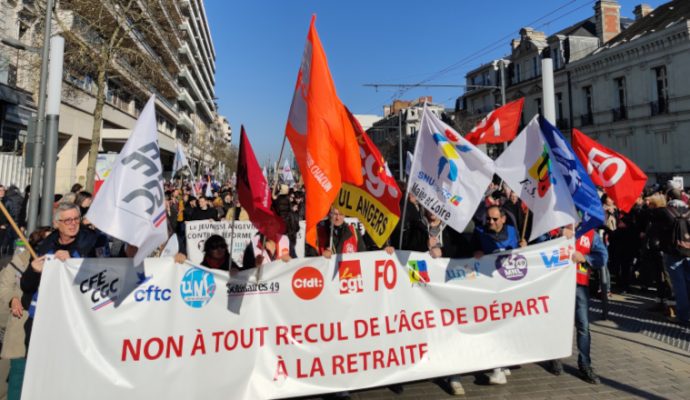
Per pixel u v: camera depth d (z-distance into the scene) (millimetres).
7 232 10281
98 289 3430
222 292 3779
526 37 44875
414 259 4395
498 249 4797
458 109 58062
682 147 29359
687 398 4184
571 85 38312
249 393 3750
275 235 4027
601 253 5301
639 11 38250
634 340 5930
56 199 9227
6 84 17656
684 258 6559
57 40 7461
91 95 23547
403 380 4160
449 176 4418
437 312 4391
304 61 4043
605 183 6094
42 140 8648
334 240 5141
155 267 3609
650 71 31453
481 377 4750
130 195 3199
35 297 3643
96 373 3346
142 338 3500
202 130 72125
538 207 4586
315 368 3969
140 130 3346
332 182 3605
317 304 4043
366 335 4141
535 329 4609
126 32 16234
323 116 3664
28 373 3186
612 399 4172
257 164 4008
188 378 3592
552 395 4266
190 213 11289
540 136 4691
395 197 4281
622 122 33469
